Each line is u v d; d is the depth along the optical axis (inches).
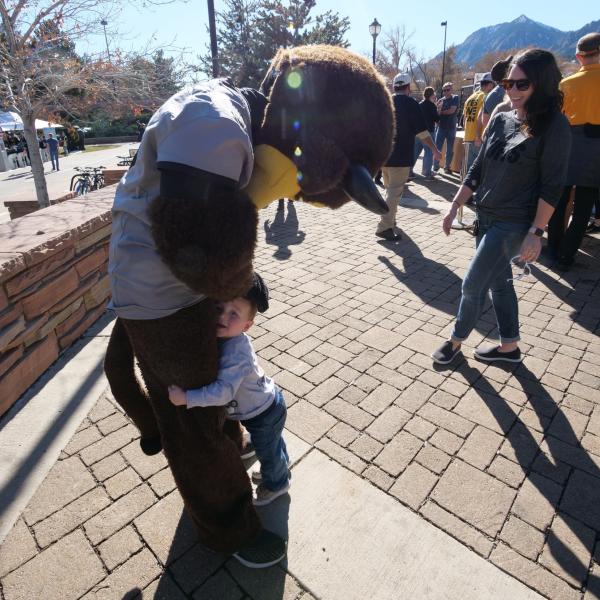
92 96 277.4
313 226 273.0
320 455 96.2
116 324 73.5
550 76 95.3
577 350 134.9
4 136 808.3
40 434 101.8
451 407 111.0
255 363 71.0
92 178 439.8
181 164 43.3
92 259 148.9
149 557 75.6
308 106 48.4
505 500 85.6
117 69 271.7
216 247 43.1
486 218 115.6
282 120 49.3
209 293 47.1
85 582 71.7
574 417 107.1
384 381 121.3
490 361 129.6
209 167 43.4
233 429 84.5
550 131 98.0
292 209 315.3
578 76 171.0
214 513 66.1
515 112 109.7
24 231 132.4
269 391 74.6
